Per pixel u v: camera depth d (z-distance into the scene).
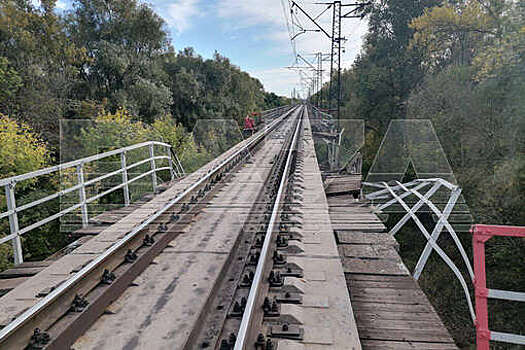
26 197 9.52
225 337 2.46
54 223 9.21
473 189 14.50
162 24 34.31
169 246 4.15
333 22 24.44
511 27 16.47
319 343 2.37
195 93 38.38
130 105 27.45
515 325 10.60
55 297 2.58
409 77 26.31
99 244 4.13
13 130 11.12
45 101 20.58
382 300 3.32
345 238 4.86
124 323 2.73
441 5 26.09
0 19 21.38
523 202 12.06
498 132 14.75
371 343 2.70
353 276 3.81
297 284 3.04
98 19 31.67
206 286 3.23
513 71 14.77
